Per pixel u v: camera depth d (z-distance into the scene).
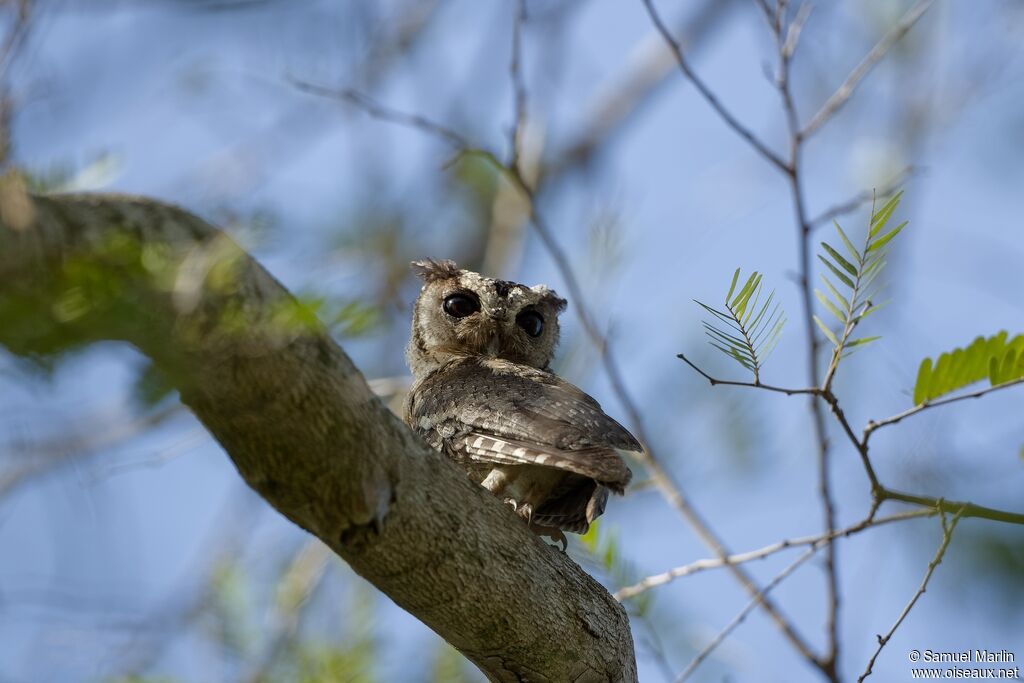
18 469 5.97
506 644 7.79
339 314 5.72
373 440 6.64
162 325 5.43
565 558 8.12
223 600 10.16
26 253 5.04
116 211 5.55
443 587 7.33
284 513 6.89
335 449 6.47
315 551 12.46
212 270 5.57
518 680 8.14
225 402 6.09
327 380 6.25
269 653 9.93
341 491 6.66
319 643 10.02
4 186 5.26
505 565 7.52
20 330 4.82
